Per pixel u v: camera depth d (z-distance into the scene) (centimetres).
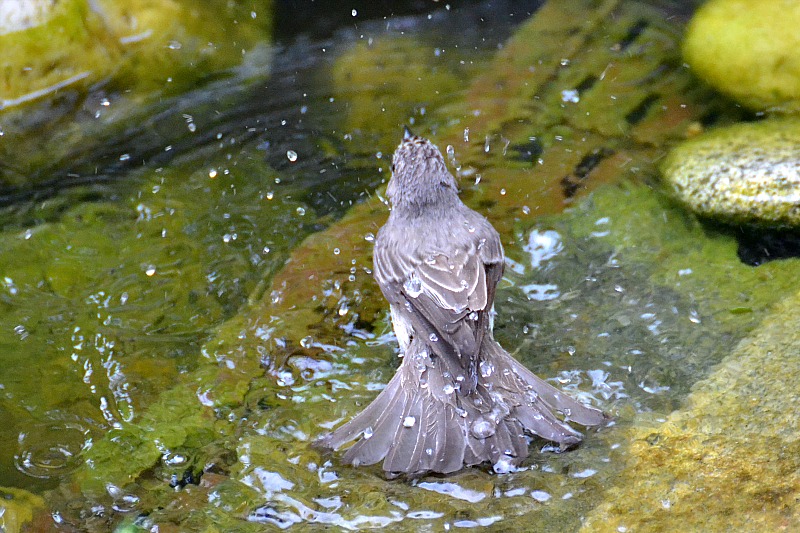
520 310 965
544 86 1296
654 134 1191
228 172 1180
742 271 987
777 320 911
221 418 858
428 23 1431
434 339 820
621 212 1080
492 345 848
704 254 1015
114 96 1284
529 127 1225
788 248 1011
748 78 1218
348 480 784
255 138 1234
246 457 812
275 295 1000
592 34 1389
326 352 929
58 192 1157
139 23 1309
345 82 1325
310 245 1066
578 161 1160
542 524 722
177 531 746
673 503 726
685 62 1307
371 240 1069
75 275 1036
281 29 1420
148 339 951
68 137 1239
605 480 756
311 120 1259
